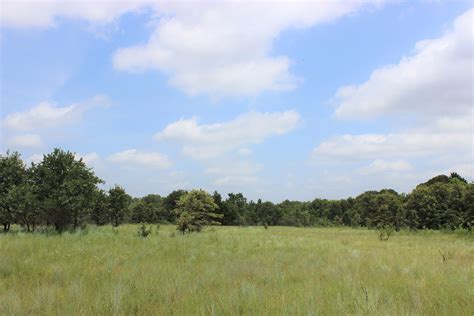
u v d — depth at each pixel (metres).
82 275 8.85
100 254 12.69
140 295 6.86
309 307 5.84
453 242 24.11
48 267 9.73
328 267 10.60
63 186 22.58
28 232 21.47
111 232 24.61
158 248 15.54
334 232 41.28
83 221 26.98
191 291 7.16
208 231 33.16
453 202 47.94
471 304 6.59
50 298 6.37
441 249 18.06
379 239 27.05
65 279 8.30
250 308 6.20
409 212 49.44
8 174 22.58
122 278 8.21
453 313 6.05
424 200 49.56
